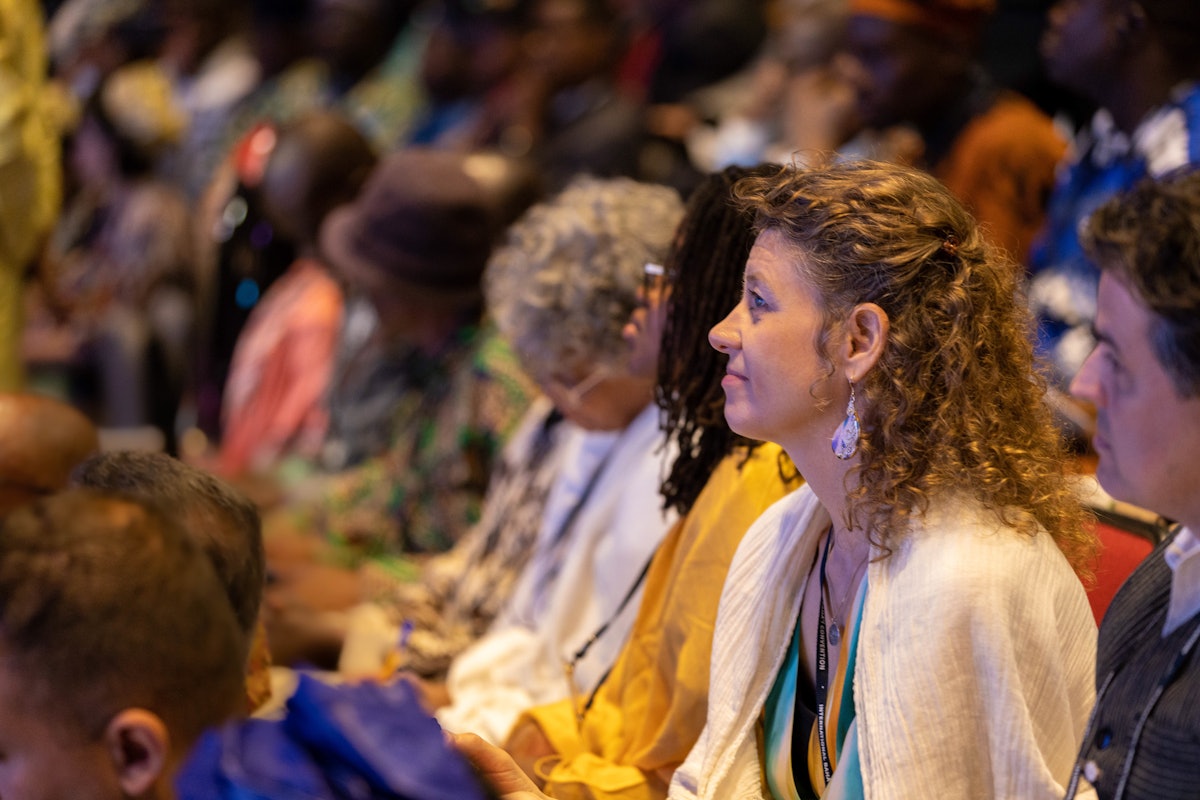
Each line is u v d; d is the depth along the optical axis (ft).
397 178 12.77
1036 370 5.96
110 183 20.02
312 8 24.81
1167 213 4.42
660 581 7.84
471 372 12.21
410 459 12.51
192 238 19.15
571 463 9.87
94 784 4.42
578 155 19.57
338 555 12.36
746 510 7.22
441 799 4.10
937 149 13.69
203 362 17.34
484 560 10.98
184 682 4.49
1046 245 12.33
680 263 7.59
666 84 22.34
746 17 22.33
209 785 4.16
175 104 25.35
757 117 19.88
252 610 5.88
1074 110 16.55
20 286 13.87
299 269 15.94
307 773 4.10
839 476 5.93
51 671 4.33
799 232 5.79
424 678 10.60
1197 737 4.57
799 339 5.77
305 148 15.03
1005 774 5.36
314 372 15.15
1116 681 5.11
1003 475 5.54
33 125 13.46
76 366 18.54
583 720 8.06
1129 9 11.04
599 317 8.82
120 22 26.12
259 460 14.96
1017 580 5.40
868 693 5.60
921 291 5.63
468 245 12.60
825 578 6.37
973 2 13.29
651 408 9.12
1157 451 4.57
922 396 5.57
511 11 23.39
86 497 4.61
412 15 27.02
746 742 6.58
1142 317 4.50
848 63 13.98
